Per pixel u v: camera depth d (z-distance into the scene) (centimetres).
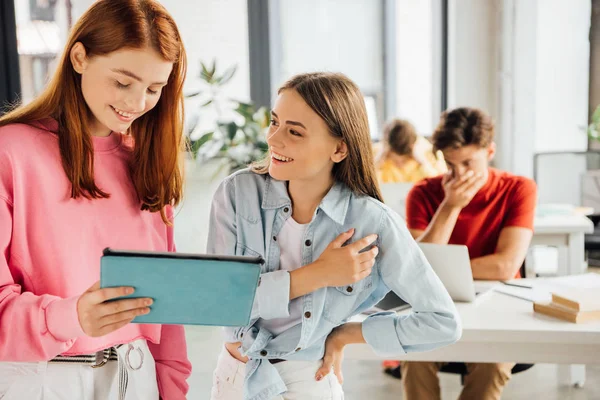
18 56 466
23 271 104
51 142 106
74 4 469
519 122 499
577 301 186
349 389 308
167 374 126
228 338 131
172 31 105
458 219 252
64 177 106
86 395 107
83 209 109
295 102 115
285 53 533
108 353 112
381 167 434
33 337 96
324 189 125
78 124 106
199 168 439
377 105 547
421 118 549
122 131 108
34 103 108
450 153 241
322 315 124
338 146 120
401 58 542
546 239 316
